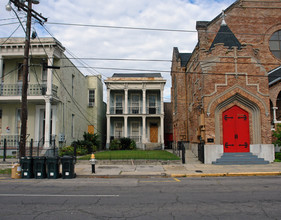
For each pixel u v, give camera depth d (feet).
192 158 62.34
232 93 55.88
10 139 69.05
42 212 20.22
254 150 55.98
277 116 70.03
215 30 74.79
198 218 18.60
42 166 41.27
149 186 32.68
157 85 100.42
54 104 70.90
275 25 76.64
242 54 57.06
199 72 60.70
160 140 101.65
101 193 27.89
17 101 68.85
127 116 98.78
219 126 56.13
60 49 70.08
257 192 27.91
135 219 18.39
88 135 87.51
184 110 85.15
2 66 68.90
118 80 99.76
